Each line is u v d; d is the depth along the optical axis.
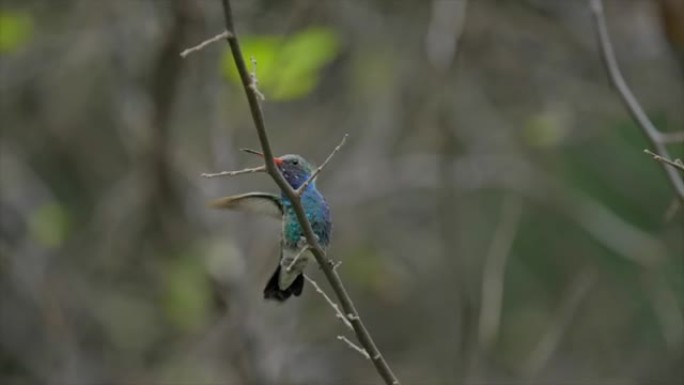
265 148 5.34
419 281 15.44
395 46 13.97
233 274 11.46
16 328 15.62
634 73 14.08
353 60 13.72
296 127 14.30
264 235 12.70
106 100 15.05
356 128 14.26
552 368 14.59
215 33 11.40
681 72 10.33
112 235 14.54
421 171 13.59
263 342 11.51
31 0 13.38
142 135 11.51
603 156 13.64
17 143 15.34
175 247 12.43
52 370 15.20
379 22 13.84
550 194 13.60
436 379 15.20
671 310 12.56
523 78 14.63
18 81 14.12
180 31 10.59
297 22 11.80
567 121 12.90
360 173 13.46
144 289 15.20
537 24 14.23
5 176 14.87
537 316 14.56
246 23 11.81
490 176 13.63
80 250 15.30
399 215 15.28
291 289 6.24
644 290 14.02
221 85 11.29
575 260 14.28
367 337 5.82
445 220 13.07
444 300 15.34
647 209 13.27
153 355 15.05
